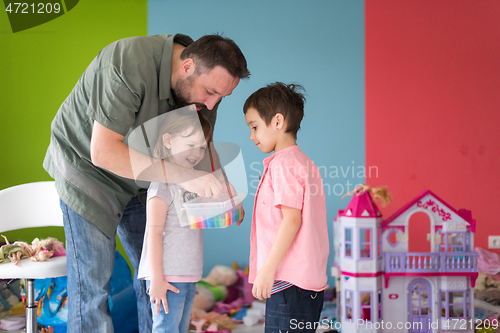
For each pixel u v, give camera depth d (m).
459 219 1.77
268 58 2.66
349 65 2.68
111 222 1.25
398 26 2.69
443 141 2.68
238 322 2.03
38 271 1.44
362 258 1.70
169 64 1.14
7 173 2.46
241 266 2.54
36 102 2.48
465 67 2.70
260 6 2.65
